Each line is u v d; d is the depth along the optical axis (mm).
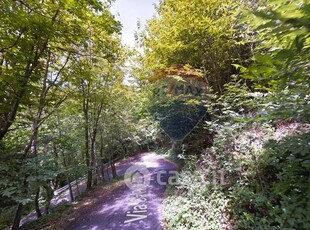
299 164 2256
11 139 5508
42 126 6574
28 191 3855
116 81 8266
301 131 2225
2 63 4324
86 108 8406
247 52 4535
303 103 1709
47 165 4375
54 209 6395
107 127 10188
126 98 8648
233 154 3260
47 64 5402
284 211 2182
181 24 4020
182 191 4441
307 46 979
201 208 3346
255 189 2768
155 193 5402
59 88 6145
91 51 5551
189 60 4391
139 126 8922
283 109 1767
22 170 3982
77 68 6164
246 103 3088
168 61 4383
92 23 4301
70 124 9047
